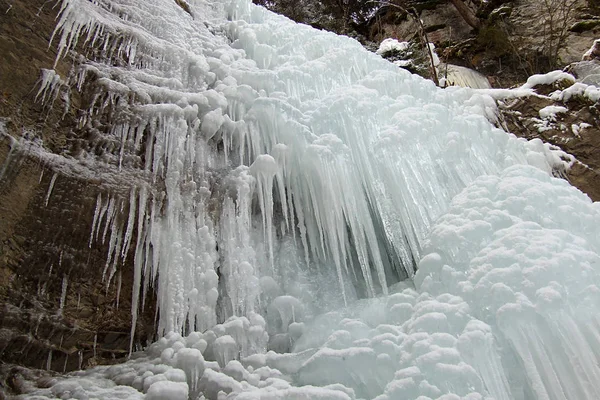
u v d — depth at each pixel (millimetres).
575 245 3594
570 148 5770
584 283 3312
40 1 3932
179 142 4059
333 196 4148
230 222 3986
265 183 4164
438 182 4574
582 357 3020
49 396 2684
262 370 3193
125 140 3879
